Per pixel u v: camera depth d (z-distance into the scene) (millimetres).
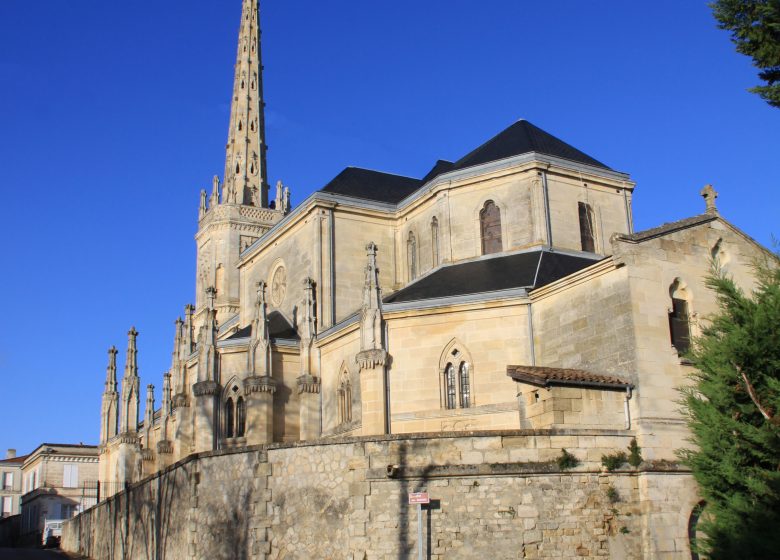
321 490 33812
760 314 30328
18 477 152125
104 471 105625
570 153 61000
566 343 42906
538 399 37438
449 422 45875
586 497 33781
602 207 58844
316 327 60094
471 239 57406
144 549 46344
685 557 34875
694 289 40656
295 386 58719
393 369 47531
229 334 80625
